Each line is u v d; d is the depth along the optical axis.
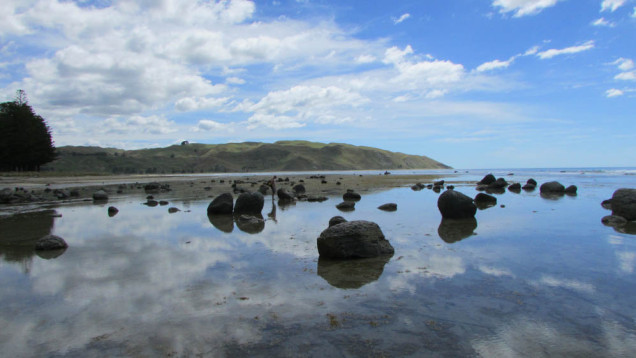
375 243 7.43
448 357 3.42
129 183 44.31
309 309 4.62
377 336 3.86
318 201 19.33
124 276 6.01
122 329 4.06
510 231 9.86
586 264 6.54
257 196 14.38
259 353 3.52
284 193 19.55
